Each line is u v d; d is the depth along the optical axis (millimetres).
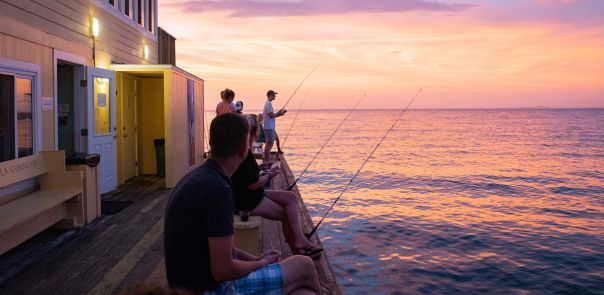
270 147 12273
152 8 13250
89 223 6500
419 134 95438
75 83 8258
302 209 7281
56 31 7207
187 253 2072
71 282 4328
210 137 2230
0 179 5098
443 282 10359
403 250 12648
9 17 5828
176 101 9898
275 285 2270
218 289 2119
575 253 12992
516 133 99438
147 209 7430
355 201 20359
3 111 5824
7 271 4609
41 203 5328
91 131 8398
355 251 12219
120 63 10281
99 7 9031
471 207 20219
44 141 6789
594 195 24750
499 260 12172
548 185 28406
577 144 67938
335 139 76562
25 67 6191
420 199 21922
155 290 1066
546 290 10242
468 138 82500
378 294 9266
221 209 2045
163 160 11008
